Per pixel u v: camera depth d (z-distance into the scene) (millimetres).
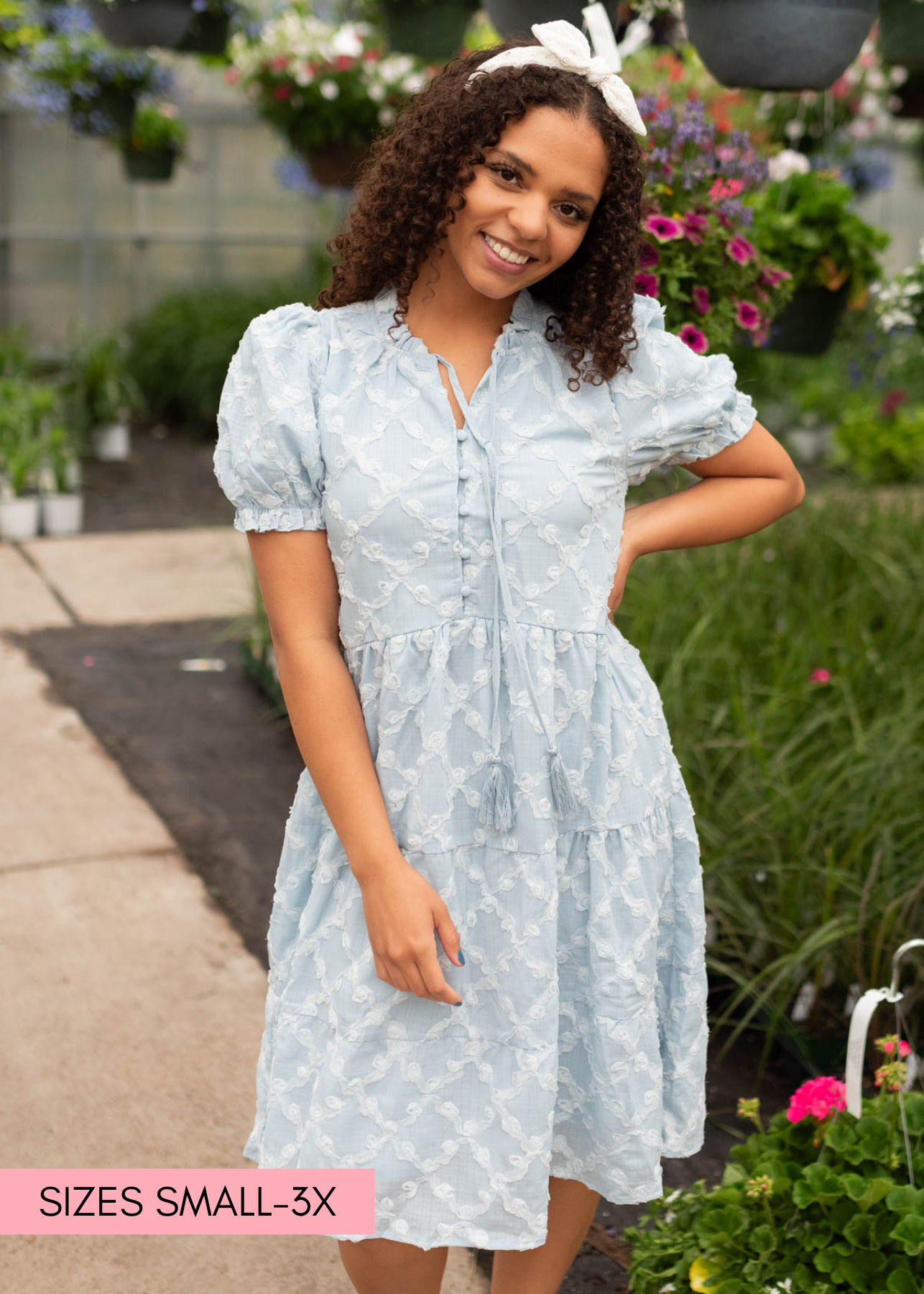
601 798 1420
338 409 1327
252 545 1378
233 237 9750
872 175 6660
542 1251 1604
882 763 2830
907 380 8188
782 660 3594
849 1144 1745
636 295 1472
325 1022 1419
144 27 4469
